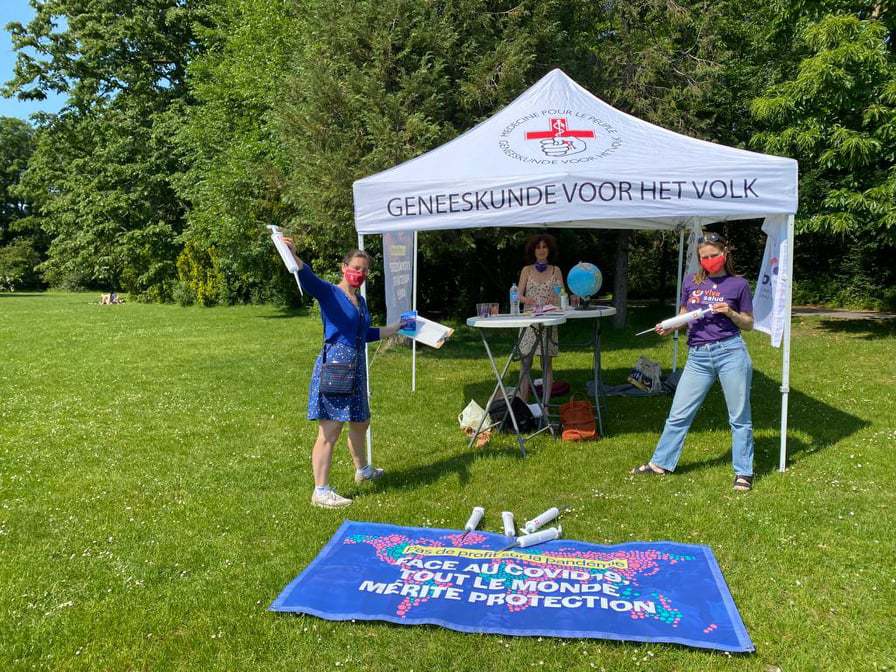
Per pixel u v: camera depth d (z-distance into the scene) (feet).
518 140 16.71
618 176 15.40
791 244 15.43
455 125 33.60
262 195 52.80
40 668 8.86
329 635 9.50
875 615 9.76
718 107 43.06
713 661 8.80
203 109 60.29
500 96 31.83
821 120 33.81
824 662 8.73
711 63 39.24
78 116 85.35
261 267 61.36
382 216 16.06
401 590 10.59
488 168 16.06
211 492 15.42
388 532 12.88
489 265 49.39
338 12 32.40
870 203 32.19
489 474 16.29
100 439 20.01
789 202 15.10
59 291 132.36
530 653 8.97
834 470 15.80
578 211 15.51
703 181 15.26
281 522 13.60
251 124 54.44
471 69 31.83
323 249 40.93
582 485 15.46
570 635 9.28
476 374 29.84
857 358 30.91
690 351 15.46
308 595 10.44
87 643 9.45
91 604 10.44
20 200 159.02
